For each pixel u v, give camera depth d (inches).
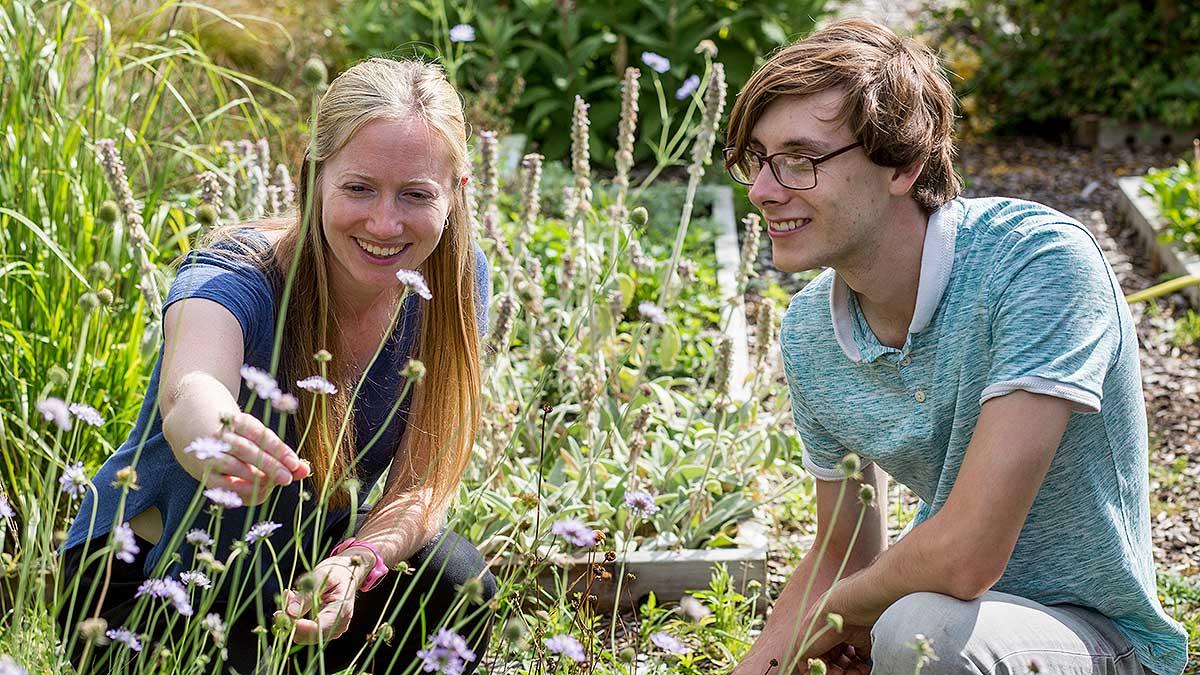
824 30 81.8
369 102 82.4
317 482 89.4
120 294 128.7
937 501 84.7
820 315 88.2
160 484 85.7
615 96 282.5
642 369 136.3
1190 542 136.2
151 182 159.3
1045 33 313.1
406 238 84.0
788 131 78.3
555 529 78.3
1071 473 81.2
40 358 121.6
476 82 281.3
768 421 143.8
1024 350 76.5
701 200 243.0
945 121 81.0
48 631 77.0
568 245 169.6
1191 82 296.4
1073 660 78.3
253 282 84.2
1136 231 243.0
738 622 115.0
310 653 78.5
